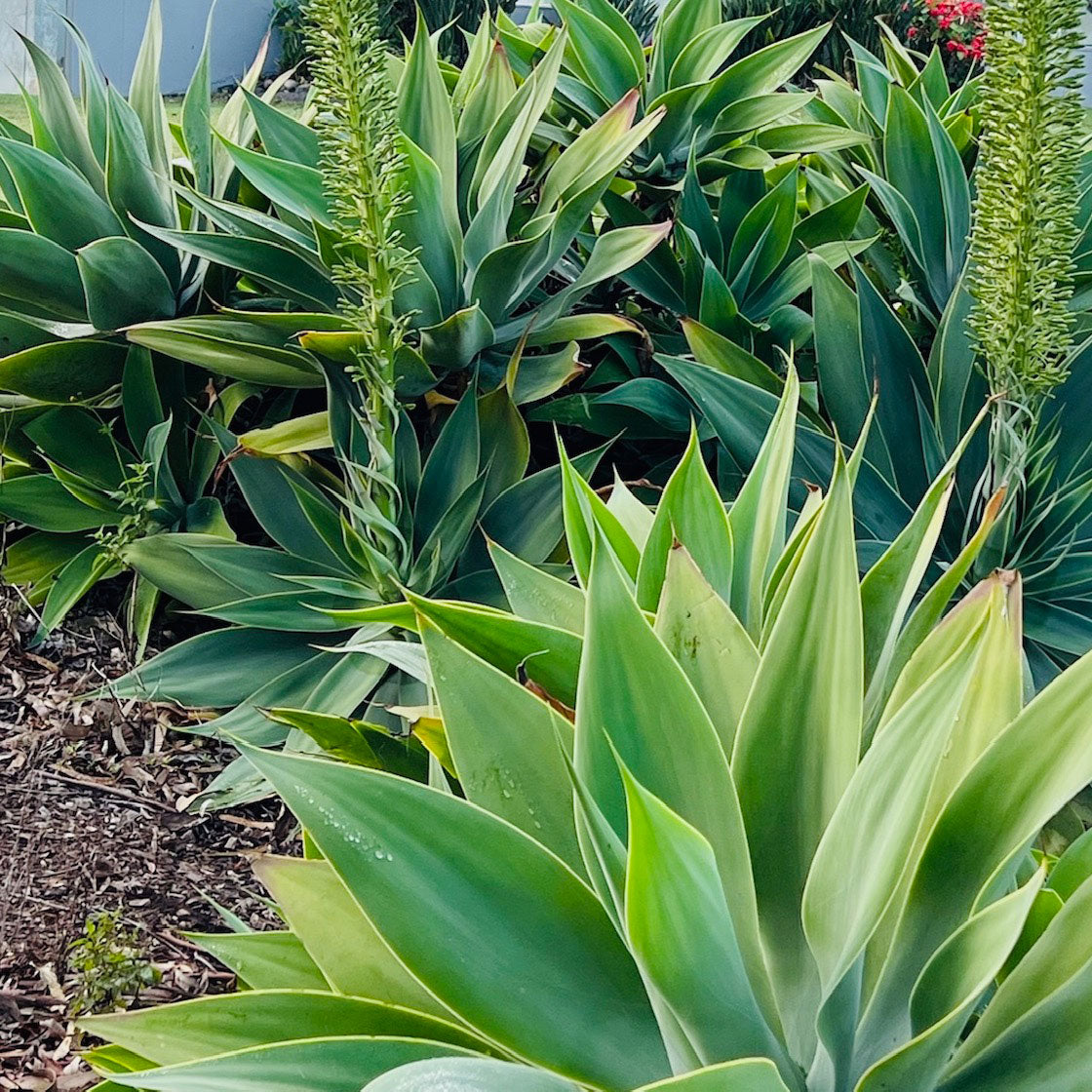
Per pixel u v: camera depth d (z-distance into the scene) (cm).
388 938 111
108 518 353
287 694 291
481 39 395
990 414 272
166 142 356
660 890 89
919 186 323
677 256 379
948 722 100
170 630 364
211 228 361
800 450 271
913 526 135
